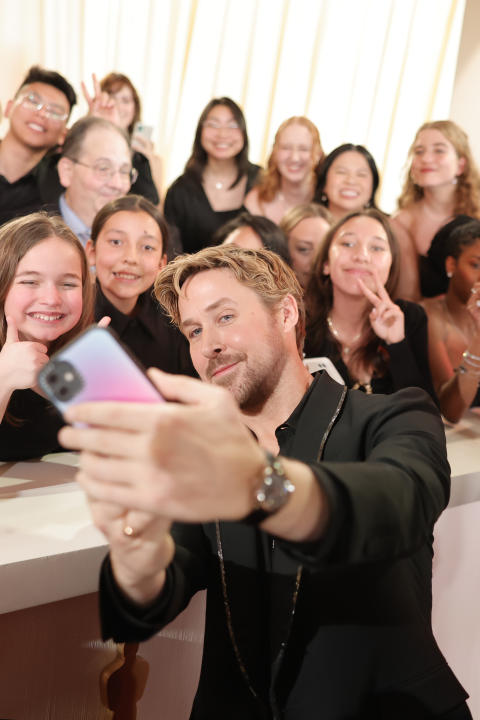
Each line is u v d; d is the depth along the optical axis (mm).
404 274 1937
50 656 864
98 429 340
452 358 1815
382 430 655
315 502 419
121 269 1372
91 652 900
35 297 965
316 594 629
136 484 337
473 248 1769
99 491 346
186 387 370
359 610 624
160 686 975
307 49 2123
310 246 1783
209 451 344
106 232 1377
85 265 1035
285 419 696
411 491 503
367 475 483
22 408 1006
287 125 1948
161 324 1423
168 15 1948
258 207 1996
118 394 382
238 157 1954
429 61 2209
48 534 801
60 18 1844
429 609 688
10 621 822
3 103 1827
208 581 690
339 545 438
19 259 959
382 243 1491
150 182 1902
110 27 1898
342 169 1938
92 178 1669
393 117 2227
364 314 1491
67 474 1003
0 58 1810
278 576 639
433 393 1469
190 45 1994
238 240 1599
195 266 674
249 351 658
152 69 1975
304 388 706
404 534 479
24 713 860
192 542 675
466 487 1128
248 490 368
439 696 620
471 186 1955
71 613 869
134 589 522
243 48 2061
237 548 661
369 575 631
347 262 1466
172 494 336
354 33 2146
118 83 1854
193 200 1939
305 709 624
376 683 622
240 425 367
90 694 910
